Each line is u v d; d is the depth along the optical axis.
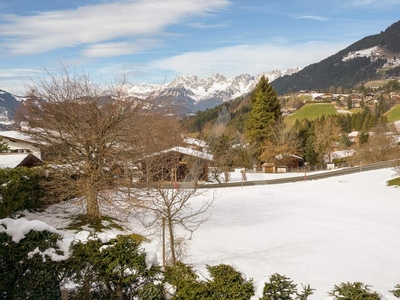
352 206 26.92
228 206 26.95
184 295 5.56
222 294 5.41
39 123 18.45
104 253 6.36
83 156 18.33
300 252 15.45
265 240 17.42
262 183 39.38
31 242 6.33
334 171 49.78
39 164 22.56
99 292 6.32
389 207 26.27
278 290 5.45
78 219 18.02
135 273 6.33
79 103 18.08
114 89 19.88
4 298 6.14
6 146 30.00
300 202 28.88
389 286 11.40
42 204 18.94
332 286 11.42
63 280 6.31
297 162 60.44
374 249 16.08
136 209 18.83
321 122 83.69
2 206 15.04
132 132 18.69
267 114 56.47
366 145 62.09
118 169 18.83
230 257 14.48
